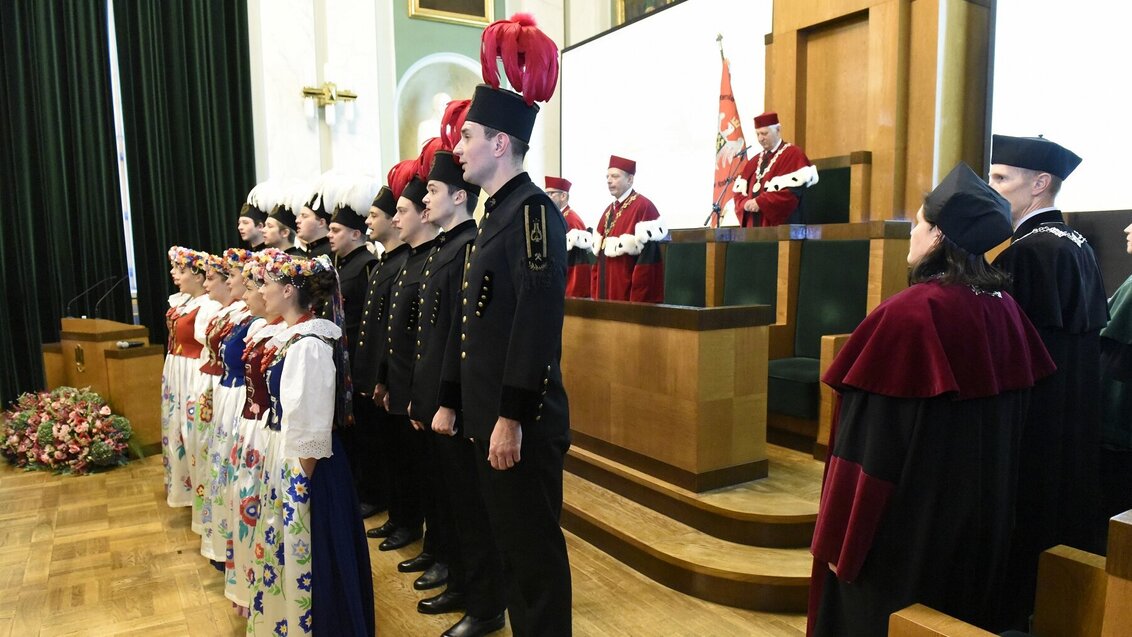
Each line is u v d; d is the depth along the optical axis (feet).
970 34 14.38
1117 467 8.93
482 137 6.52
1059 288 6.68
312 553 6.69
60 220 20.03
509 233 6.45
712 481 9.56
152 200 21.11
